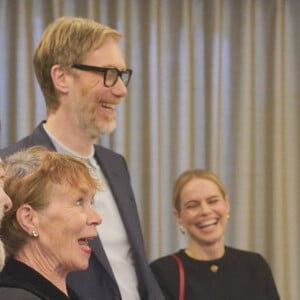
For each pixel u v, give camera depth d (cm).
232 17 632
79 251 284
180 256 474
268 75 636
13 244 279
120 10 605
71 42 359
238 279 468
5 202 247
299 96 641
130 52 610
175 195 484
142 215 611
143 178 611
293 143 639
